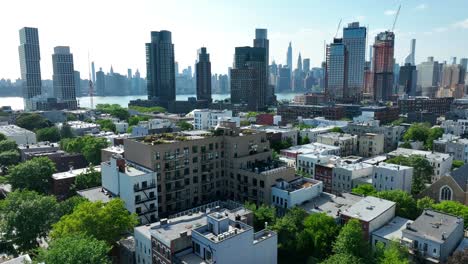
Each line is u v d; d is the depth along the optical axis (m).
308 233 95.38
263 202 122.88
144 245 88.06
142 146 121.12
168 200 123.69
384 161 169.50
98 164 189.00
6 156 184.50
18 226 96.00
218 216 81.81
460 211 105.31
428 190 136.62
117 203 95.06
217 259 74.06
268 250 85.88
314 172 159.12
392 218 106.62
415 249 87.12
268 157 146.00
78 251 69.56
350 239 85.00
